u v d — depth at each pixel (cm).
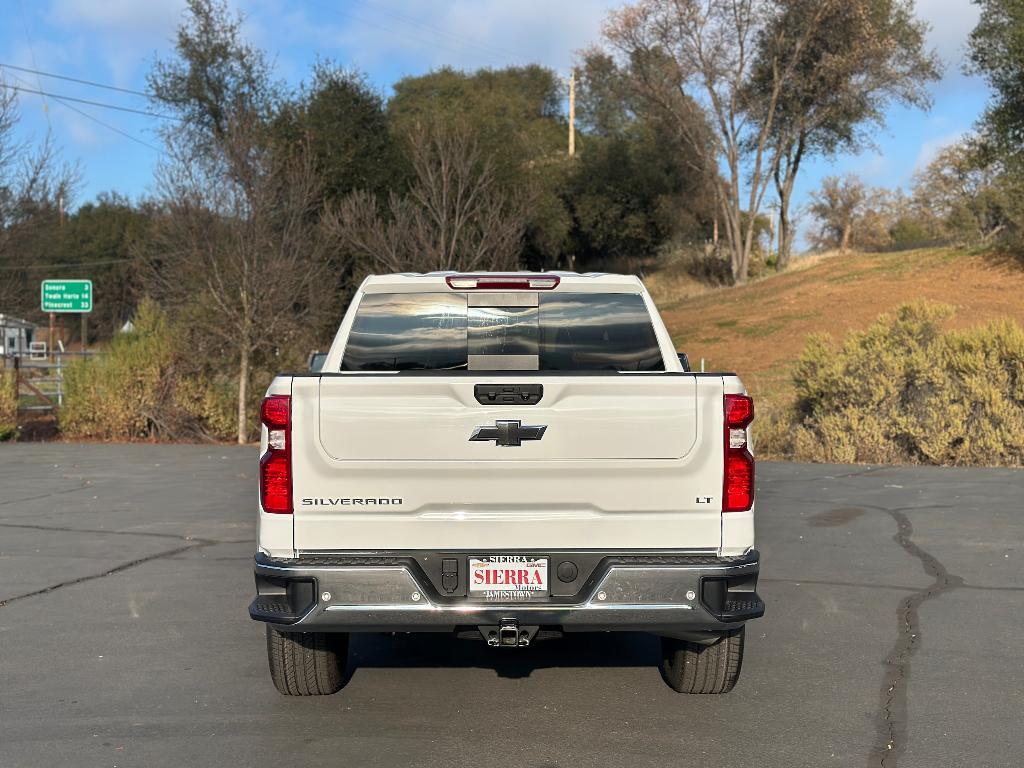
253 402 2236
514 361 580
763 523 1088
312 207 2692
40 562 896
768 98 5034
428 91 6662
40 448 1925
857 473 1534
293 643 522
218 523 1091
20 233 3316
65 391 2184
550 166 5747
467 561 464
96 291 6391
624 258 6056
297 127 3662
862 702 540
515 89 7525
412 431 461
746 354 3216
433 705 536
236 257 2155
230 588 802
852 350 1877
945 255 4003
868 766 454
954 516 1129
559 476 464
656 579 459
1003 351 1747
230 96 3866
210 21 3909
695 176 5731
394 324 579
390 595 456
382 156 3741
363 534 463
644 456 464
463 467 461
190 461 1692
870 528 1057
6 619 710
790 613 724
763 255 6862
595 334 586
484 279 575
